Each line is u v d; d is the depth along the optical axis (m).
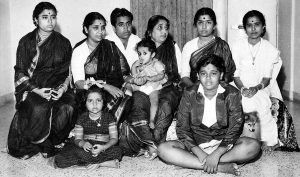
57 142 4.17
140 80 4.16
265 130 4.17
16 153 4.09
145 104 4.09
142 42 4.26
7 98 7.13
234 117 3.52
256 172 3.62
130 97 4.11
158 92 4.20
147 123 4.04
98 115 3.85
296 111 6.21
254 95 4.18
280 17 7.48
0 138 4.83
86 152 3.73
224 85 3.62
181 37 6.82
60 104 4.03
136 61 4.36
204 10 4.34
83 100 4.05
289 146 4.27
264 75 4.44
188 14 6.75
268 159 3.97
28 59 4.21
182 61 4.54
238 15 6.68
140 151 4.09
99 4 7.05
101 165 3.76
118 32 4.61
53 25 4.17
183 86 4.42
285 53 7.32
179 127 3.65
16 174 3.63
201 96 3.60
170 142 3.69
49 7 4.14
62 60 4.30
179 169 3.69
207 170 3.46
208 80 3.46
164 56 4.51
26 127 4.04
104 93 4.07
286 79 7.32
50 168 3.78
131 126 4.04
